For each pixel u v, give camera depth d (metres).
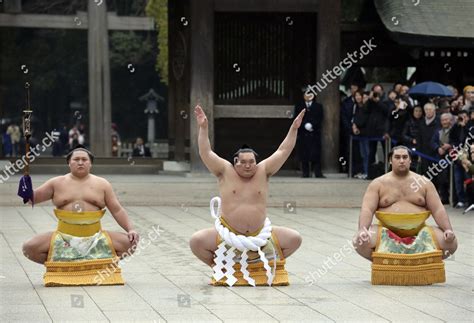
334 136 25.19
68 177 12.80
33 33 61.16
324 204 23.48
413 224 12.71
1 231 18.08
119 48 63.53
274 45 25.62
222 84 25.53
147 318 10.38
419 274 12.55
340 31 26.75
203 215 21.34
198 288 12.30
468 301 11.42
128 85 67.31
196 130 25.09
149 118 64.19
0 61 56.47
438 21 25.56
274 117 25.47
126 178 25.28
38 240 12.48
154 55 64.69
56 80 63.84
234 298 11.57
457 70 28.00
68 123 65.50
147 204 23.50
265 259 12.45
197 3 24.89
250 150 12.63
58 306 11.01
